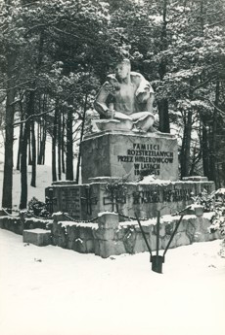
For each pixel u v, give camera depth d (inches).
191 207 505.7
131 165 522.6
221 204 379.2
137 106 573.0
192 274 335.9
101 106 551.8
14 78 711.1
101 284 306.5
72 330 212.4
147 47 941.8
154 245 451.2
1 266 365.1
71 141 1077.8
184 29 927.7
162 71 957.8
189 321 223.3
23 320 228.4
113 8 946.1
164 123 964.6
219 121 1072.8
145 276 331.0
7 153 742.5
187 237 484.1
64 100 837.8
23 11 668.1
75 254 437.4
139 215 491.8
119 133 520.1
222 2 904.9
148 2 957.2
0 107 684.1
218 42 801.6
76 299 269.0
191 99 915.4
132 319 228.8
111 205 475.2
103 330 213.6
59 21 718.5
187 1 935.0
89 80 882.8
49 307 252.2
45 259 406.0
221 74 852.6
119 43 768.3
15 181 1171.9
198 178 569.0
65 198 550.0
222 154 1063.6
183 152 1008.2
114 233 423.5
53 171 1103.0
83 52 851.4
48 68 818.2
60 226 479.5
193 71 831.1
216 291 273.9
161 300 262.1
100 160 527.8
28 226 567.2
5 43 663.1
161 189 514.6
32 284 307.9
